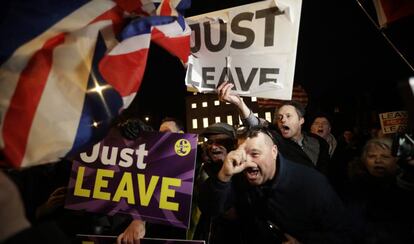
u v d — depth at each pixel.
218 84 2.17
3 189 0.78
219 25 2.16
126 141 2.03
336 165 2.78
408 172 1.86
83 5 1.40
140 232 1.95
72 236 2.26
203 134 2.34
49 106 1.18
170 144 1.98
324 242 1.86
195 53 2.22
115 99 1.31
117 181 2.00
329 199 1.89
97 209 1.98
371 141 2.03
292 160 2.12
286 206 1.89
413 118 1.88
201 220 2.21
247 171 1.90
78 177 2.03
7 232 0.75
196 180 2.32
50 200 2.14
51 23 1.32
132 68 1.36
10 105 1.14
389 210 1.92
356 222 1.93
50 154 1.17
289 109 2.68
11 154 1.09
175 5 1.83
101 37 1.39
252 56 2.08
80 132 1.23
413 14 2.00
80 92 1.26
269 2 2.03
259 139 1.87
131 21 1.40
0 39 1.21
